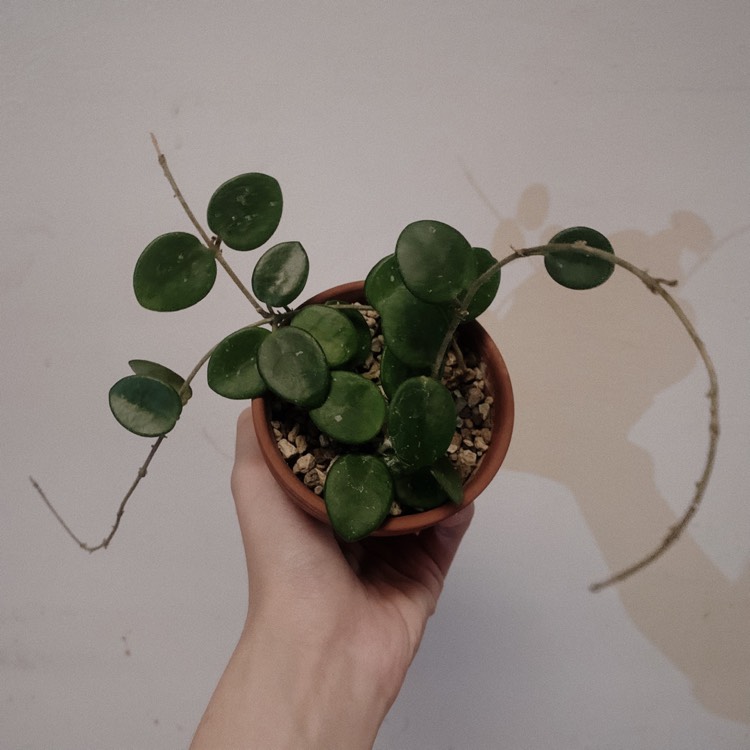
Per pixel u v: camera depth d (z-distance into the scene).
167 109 0.52
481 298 0.33
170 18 0.53
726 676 0.50
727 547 0.50
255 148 0.52
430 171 0.52
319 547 0.39
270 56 0.53
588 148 0.52
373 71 0.53
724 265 0.51
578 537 0.50
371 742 0.39
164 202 0.52
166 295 0.31
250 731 0.37
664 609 0.50
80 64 0.53
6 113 0.52
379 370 0.36
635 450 0.50
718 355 0.51
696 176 0.52
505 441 0.34
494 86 0.53
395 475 0.33
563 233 0.29
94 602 0.51
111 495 0.51
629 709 0.50
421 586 0.45
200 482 0.51
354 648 0.40
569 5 0.53
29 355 0.51
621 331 0.51
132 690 0.51
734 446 0.50
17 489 0.51
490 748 0.50
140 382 0.29
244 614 0.50
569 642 0.50
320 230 0.51
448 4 0.53
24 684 0.51
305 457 0.34
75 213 0.52
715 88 0.52
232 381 0.32
